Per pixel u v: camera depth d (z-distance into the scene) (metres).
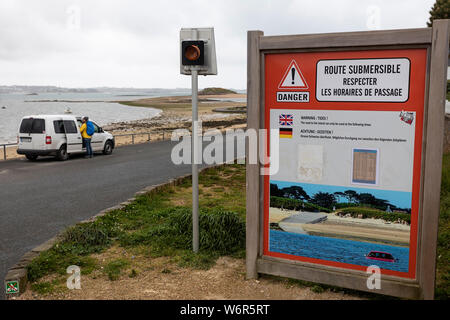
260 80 4.68
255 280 4.89
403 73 4.02
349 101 4.30
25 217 8.23
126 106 189.50
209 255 5.65
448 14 38.38
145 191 9.76
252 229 4.86
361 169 4.33
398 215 4.21
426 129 3.98
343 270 4.49
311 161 4.56
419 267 4.16
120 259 5.57
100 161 18.03
